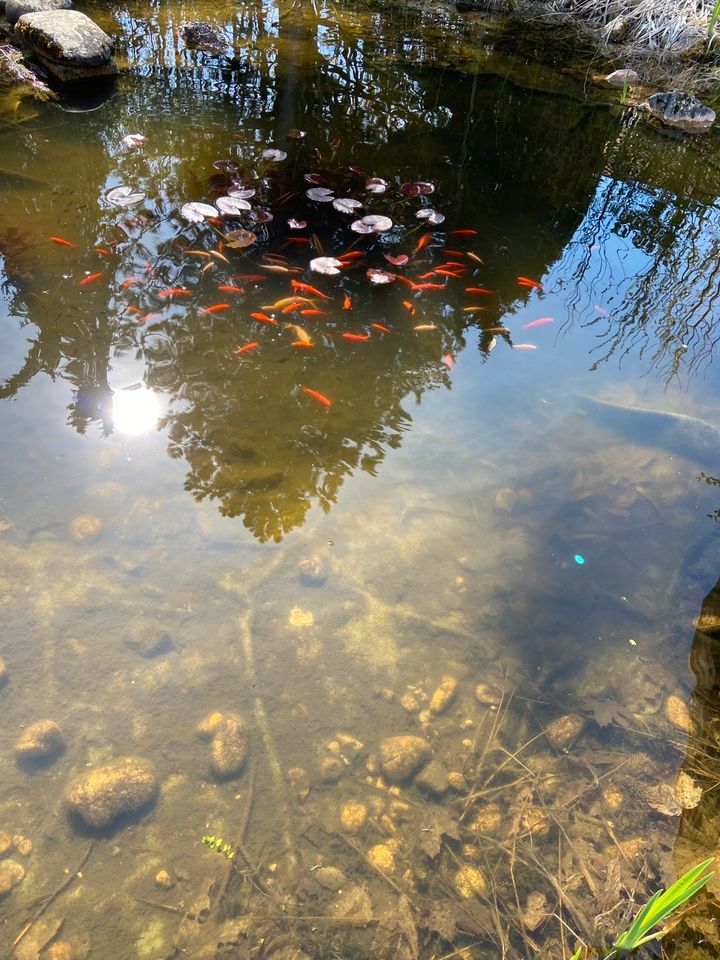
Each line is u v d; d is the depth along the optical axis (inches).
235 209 201.3
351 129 272.2
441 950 86.0
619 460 155.7
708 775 104.3
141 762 99.4
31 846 90.8
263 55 320.5
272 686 111.1
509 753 107.3
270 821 96.4
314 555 129.5
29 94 260.8
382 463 147.2
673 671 118.6
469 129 289.7
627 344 187.2
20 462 134.6
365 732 107.8
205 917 86.6
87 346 158.9
